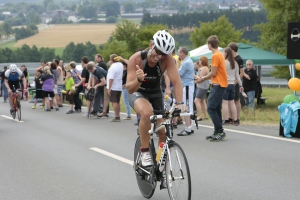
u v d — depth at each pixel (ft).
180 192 21.09
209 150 36.35
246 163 31.83
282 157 33.35
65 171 31.40
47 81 71.67
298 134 40.32
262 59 73.61
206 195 24.91
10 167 33.30
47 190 27.07
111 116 62.28
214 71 38.78
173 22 396.57
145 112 22.95
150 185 23.94
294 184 26.53
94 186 27.50
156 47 22.04
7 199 25.64
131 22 238.48
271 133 43.14
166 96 23.08
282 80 181.16
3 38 530.27
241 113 59.93
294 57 47.39
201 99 53.21
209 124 49.96
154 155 23.54
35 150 39.32
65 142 42.60
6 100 99.35
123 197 25.23
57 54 438.40
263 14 377.09
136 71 21.95
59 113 68.90
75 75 71.05
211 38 39.09
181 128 48.29
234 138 40.98
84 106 78.89
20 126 55.47
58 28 595.06
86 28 585.22
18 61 418.72
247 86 63.21
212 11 393.50
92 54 409.49
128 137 44.27
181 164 20.98
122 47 236.63
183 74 43.01
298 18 126.82
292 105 40.57
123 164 32.83
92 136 45.57
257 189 25.76
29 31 536.42
